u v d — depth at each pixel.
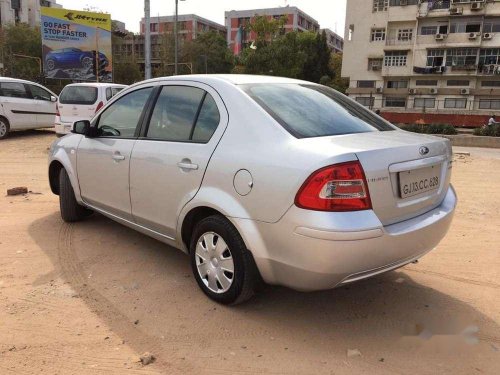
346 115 3.78
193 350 3.06
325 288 3.04
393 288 4.04
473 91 49.09
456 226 5.92
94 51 39.56
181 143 3.79
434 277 4.28
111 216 4.75
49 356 2.96
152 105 4.25
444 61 50.62
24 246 4.84
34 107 15.00
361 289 4.01
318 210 2.85
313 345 3.15
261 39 60.78
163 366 2.89
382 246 2.98
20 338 3.14
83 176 5.00
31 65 57.78
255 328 3.34
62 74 40.91
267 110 3.38
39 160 11.07
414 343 3.20
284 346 3.13
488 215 6.52
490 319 3.54
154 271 4.28
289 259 3.03
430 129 27.72
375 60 54.09
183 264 4.45
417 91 51.34
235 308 3.61
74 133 5.28
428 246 3.41
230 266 3.44
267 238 3.12
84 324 3.34
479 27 48.91
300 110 3.55
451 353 3.09
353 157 2.89
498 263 4.63
